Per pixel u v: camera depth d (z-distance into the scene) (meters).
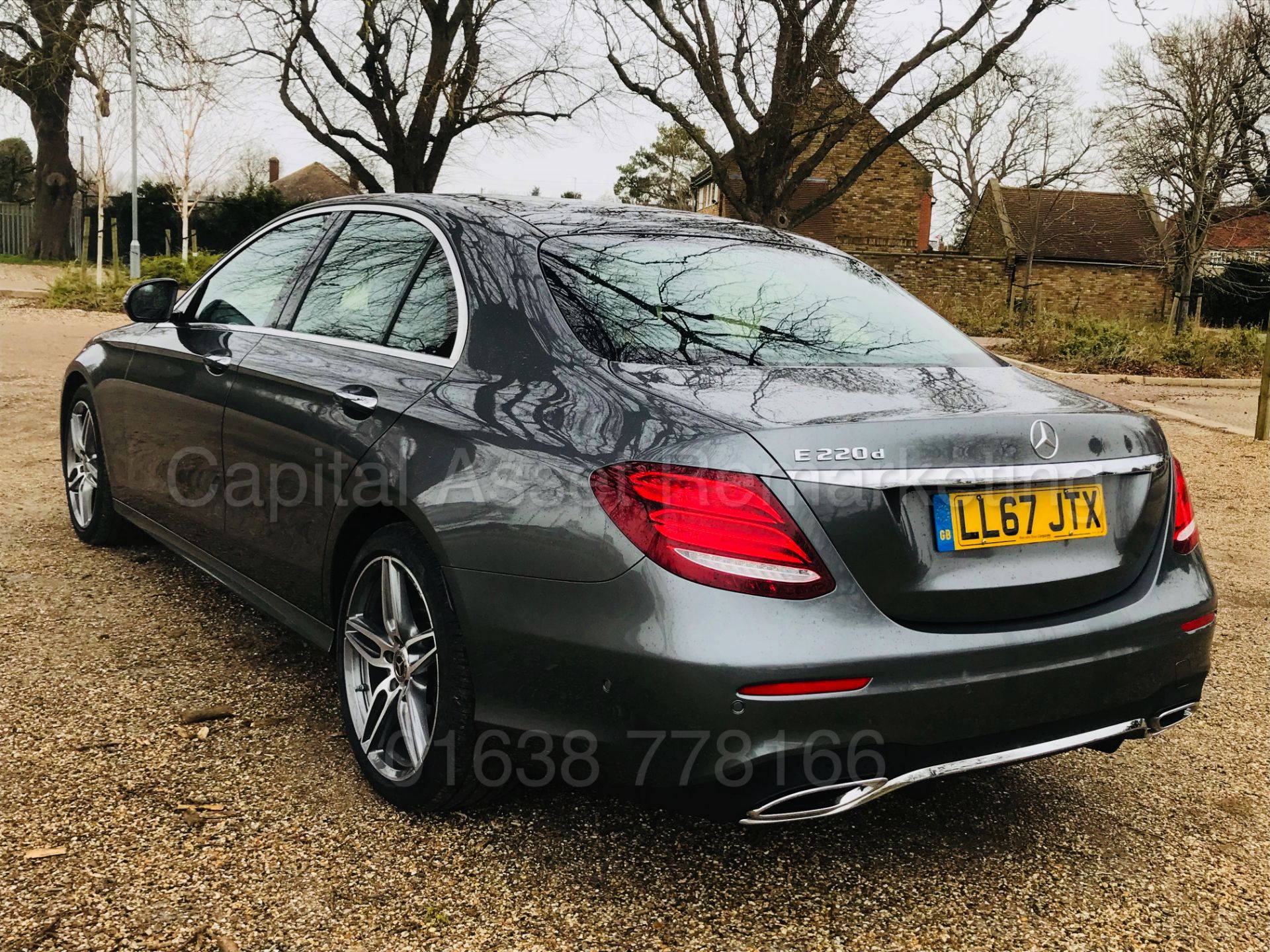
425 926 2.08
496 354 2.42
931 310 3.10
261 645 3.50
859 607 1.97
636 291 2.56
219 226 39.75
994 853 2.49
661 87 19.03
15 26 31.31
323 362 2.88
